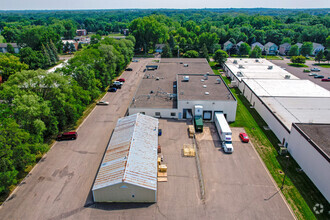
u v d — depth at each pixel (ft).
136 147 119.55
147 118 152.35
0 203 99.76
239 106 199.72
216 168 121.90
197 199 102.32
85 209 97.35
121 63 285.84
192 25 634.84
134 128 135.33
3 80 262.06
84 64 195.52
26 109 115.14
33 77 137.28
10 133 104.32
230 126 164.14
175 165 123.44
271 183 111.55
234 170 120.37
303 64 353.51
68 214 94.94
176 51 410.31
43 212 95.71
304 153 117.60
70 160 127.24
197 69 265.13
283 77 246.68
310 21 624.59
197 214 95.09
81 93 169.07
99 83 208.23
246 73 263.70
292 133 129.08
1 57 265.34
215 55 333.62
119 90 237.25
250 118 176.86
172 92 197.26
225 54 323.16
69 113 151.12
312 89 206.08
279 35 489.26
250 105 202.08
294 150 127.54
